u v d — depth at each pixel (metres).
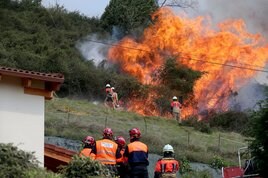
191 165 27.75
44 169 14.61
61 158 17.64
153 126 36.19
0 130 15.88
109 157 15.54
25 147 16.06
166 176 15.60
